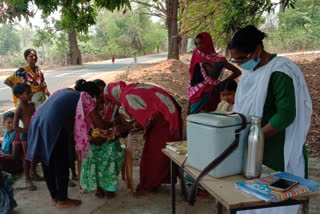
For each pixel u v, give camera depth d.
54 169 3.38
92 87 3.46
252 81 2.28
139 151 5.12
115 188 3.55
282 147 2.23
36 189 3.94
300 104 2.16
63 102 3.25
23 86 3.86
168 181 3.60
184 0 7.05
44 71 22.39
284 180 1.87
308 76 11.07
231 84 3.18
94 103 3.28
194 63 3.90
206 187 1.88
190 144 2.15
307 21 28.06
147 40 51.56
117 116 3.76
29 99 3.94
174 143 2.75
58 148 3.27
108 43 49.34
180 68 14.47
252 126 1.93
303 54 19.31
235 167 2.00
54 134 3.18
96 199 3.65
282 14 28.14
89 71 20.50
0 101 10.44
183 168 2.21
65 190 3.43
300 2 27.22
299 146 2.22
